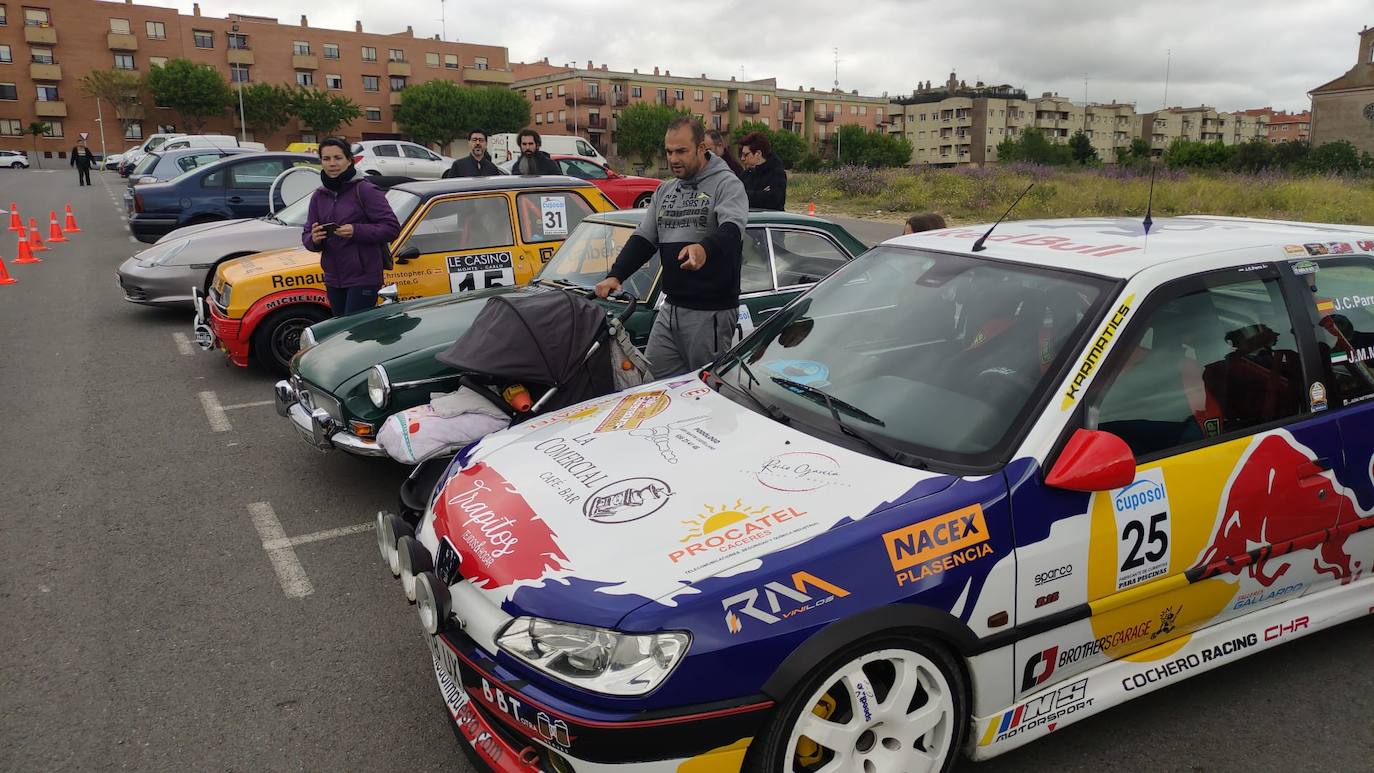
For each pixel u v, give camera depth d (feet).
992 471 8.27
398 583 13.55
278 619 12.50
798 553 7.53
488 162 35.45
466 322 16.83
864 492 8.16
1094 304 9.23
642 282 17.71
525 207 23.80
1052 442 8.40
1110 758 9.39
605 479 8.88
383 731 10.09
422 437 13.35
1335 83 254.68
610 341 14.73
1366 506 10.26
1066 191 81.20
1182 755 9.43
